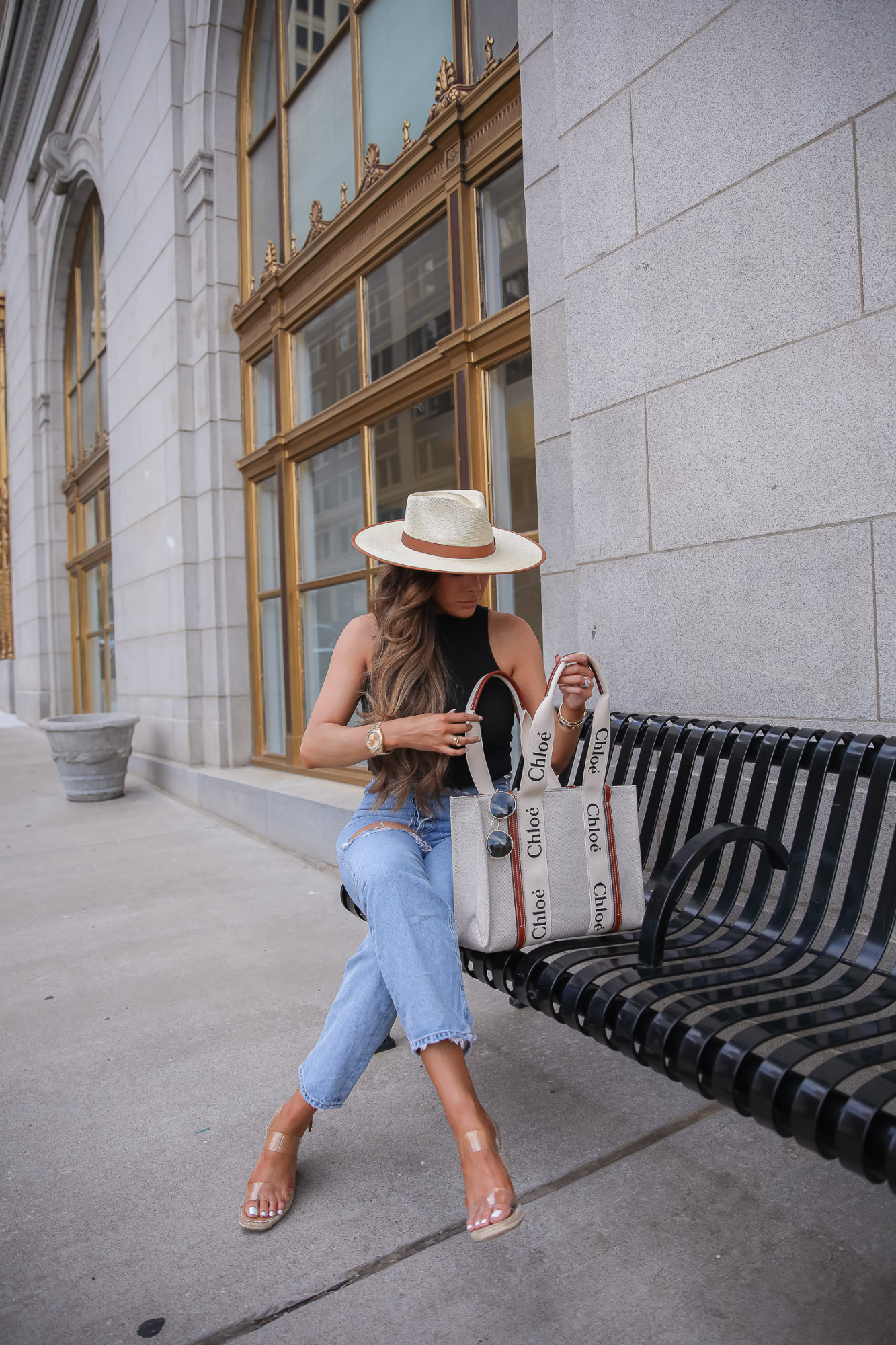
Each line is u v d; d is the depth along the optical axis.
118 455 9.41
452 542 2.04
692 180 2.82
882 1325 1.56
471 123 4.51
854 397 2.39
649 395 3.02
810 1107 1.38
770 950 2.14
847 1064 1.44
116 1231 1.94
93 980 3.51
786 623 2.60
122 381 9.20
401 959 1.79
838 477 2.45
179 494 7.54
